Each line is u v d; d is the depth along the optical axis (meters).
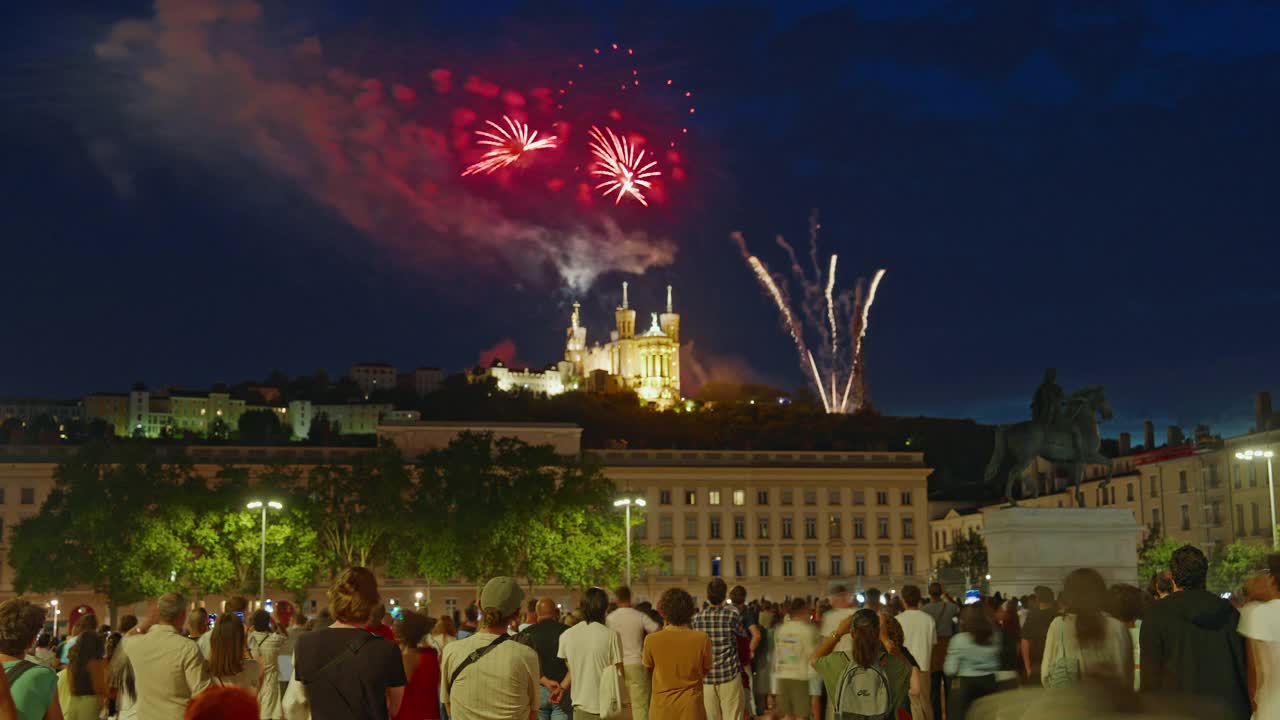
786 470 140.38
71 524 100.94
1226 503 113.12
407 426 139.12
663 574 136.75
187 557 99.62
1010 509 50.34
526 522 101.19
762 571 138.88
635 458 140.12
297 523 101.12
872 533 141.62
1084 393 51.31
